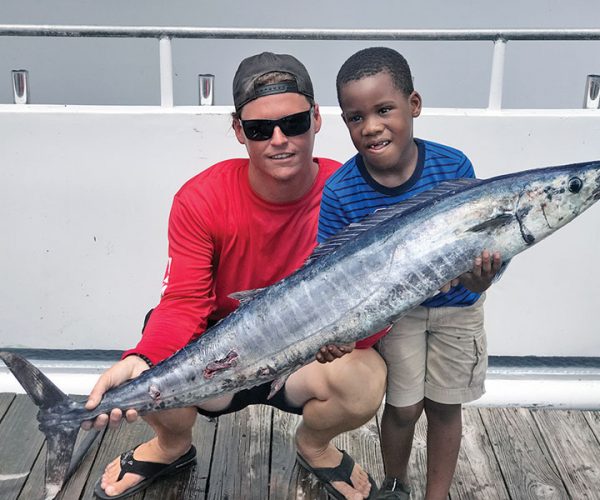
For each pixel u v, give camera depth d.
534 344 1.74
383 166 1.09
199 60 2.38
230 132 1.63
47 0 2.35
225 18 2.38
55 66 2.29
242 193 1.21
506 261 1.03
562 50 2.44
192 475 1.42
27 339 1.75
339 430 1.30
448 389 1.25
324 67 2.40
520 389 1.65
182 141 1.63
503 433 1.54
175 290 1.21
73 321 1.74
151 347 1.17
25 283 1.71
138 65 2.31
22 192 1.66
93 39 2.33
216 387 1.09
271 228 1.22
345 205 1.15
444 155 1.14
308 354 1.06
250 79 1.13
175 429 1.32
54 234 1.68
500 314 1.73
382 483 1.37
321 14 2.38
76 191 1.66
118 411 1.10
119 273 1.71
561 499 1.38
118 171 1.65
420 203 1.03
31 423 1.54
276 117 1.13
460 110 1.66
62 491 1.39
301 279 1.05
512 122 1.64
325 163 1.26
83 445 1.47
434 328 1.23
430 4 2.38
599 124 1.63
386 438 1.31
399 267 1.02
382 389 1.24
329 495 1.38
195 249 1.22
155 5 2.36
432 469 1.31
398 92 1.07
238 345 1.07
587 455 1.48
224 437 1.52
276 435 1.53
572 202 0.99
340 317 1.04
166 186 1.66
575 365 1.74
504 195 1.00
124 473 1.37
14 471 1.42
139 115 1.62
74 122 1.62
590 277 1.70
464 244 1.00
